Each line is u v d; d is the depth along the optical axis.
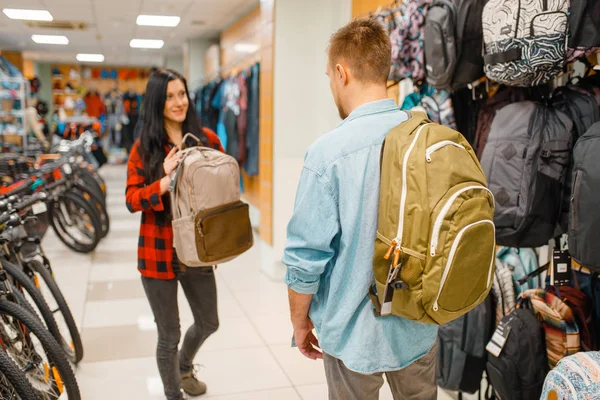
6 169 4.67
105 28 9.46
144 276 2.28
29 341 2.26
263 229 4.90
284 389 2.80
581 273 2.06
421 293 1.21
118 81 17.53
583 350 1.94
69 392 2.18
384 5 3.37
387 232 1.25
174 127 2.35
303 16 4.40
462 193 1.19
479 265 1.22
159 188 2.13
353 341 1.37
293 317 1.43
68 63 16.56
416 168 1.21
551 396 1.54
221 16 8.16
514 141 1.92
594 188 1.56
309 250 1.33
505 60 1.86
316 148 1.35
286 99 4.45
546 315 1.93
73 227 5.66
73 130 10.26
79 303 4.05
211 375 2.94
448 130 1.30
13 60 13.17
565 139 1.86
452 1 2.15
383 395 2.72
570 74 2.12
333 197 1.31
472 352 2.37
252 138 6.45
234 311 3.92
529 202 1.88
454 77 2.20
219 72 8.67
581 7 1.70
